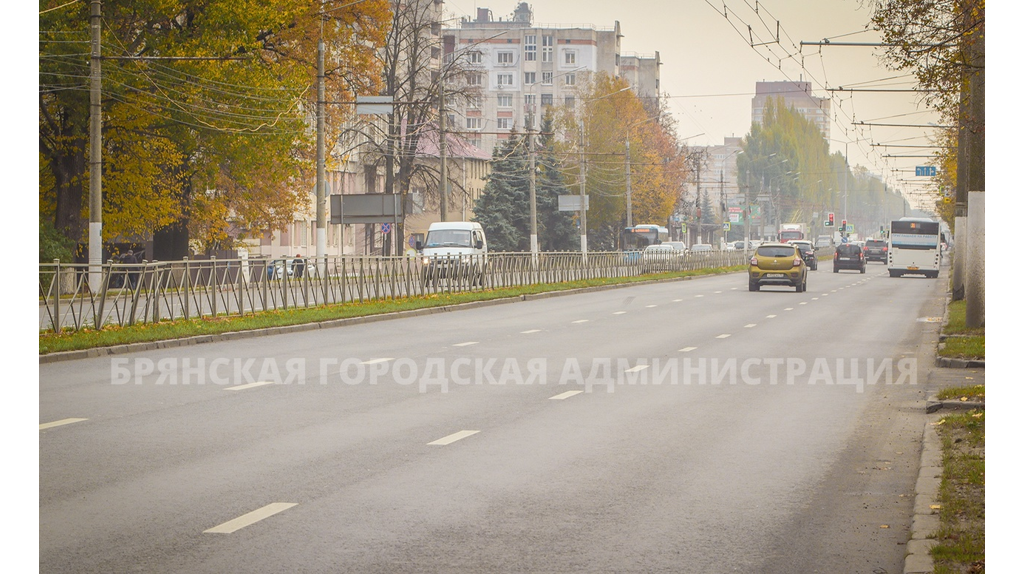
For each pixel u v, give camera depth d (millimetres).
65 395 16062
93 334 24234
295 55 53000
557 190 103750
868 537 8469
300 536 8281
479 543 8141
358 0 49812
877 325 31484
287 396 16047
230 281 31328
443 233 53031
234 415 14219
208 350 23250
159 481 10203
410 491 9867
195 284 29734
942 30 20656
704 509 9328
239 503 9336
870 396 16625
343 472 10680
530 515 9031
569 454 11758
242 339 26094
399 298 41156
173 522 8672
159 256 53281
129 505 9234
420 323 31562
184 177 50844
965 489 9609
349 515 8953
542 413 14625
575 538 8328
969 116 26234
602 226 110938
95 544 8008
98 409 14664
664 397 16297
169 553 7789
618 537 8367
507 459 11438
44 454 11500
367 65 56094
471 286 46969
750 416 14586
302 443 12234
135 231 49219
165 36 46594
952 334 25734
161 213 48156
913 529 8352
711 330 29062
